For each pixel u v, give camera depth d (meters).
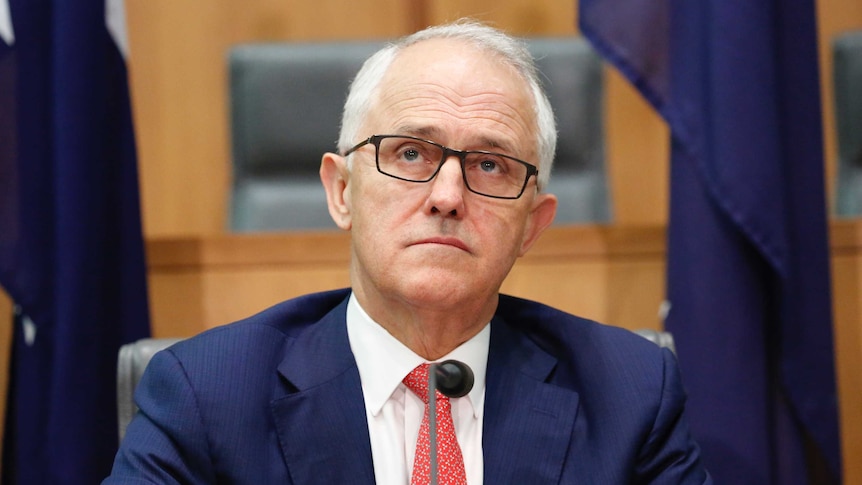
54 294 4.64
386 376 3.10
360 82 3.16
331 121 6.44
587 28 4.81
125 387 3.46
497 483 3.03
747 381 4.42
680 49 4.70
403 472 3.01
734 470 4.36
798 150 4.60
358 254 3.04
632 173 7.80
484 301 3.04
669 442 3.15
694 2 4.69
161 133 7.57
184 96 7.60
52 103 4.70
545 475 3.04
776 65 4.55
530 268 4.91
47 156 4.73
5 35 4.68
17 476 4.68
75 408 4.43
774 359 4.57
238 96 6.45
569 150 6.50
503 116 3.00
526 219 3.11
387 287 2.93
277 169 6.43
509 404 3.16
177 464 2.86
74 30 4.66
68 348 4.45
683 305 4.56
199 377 2.99
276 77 6.44
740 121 4.45
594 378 3.22
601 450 3.07
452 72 3.01
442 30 3.15
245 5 7.67
